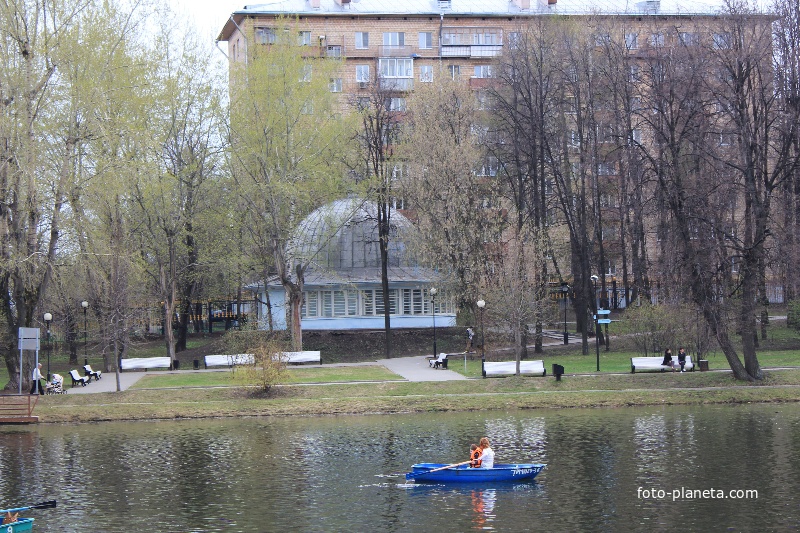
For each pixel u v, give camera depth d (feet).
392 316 245.04
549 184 240.53
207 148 211.00
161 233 215.31
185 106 205.77
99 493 101.04
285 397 162.20
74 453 123.03
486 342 214.07
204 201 216.54
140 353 236.22
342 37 355.77
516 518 88.89
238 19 353.31
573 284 257.55
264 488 102.32
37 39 153.07
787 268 173.99
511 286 176.35
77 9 157.07
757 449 116.16
